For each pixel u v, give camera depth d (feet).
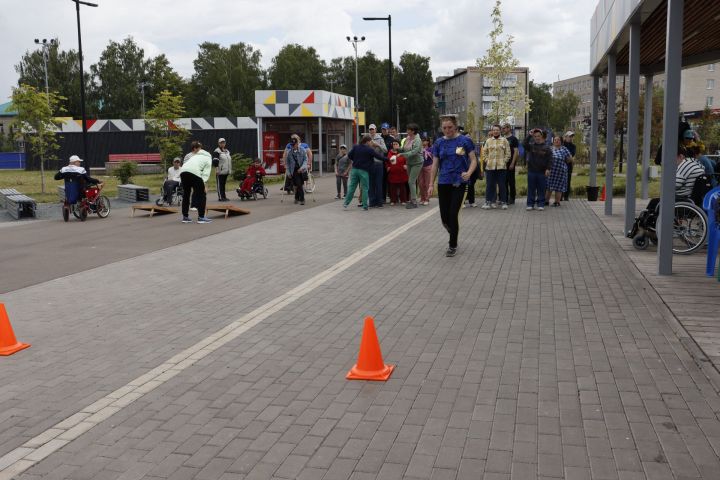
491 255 32.53
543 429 13.12
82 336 20.77
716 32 39.73
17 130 87.51
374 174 56.29
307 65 348.18
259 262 32.68
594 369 16.35
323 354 18.29
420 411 14.20
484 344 18.66
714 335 18.61
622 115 112.06
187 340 20.01
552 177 54.65
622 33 35.73
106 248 38.86
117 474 11.89
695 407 13.91
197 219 52.39
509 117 143.54
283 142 126.72
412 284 26.66
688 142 32.60
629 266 28.94
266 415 14.28
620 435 12.74
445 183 32.09
